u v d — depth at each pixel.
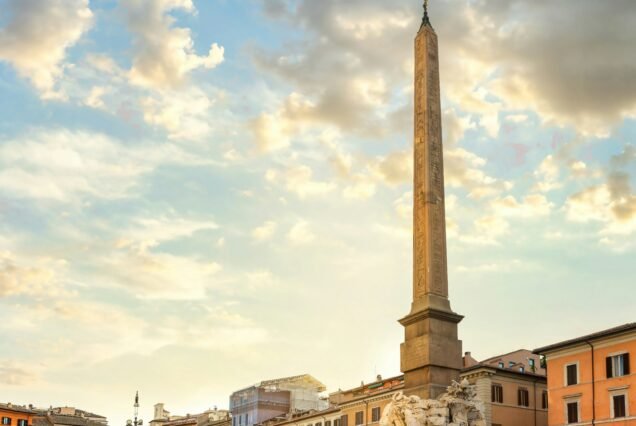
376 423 61.41
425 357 25.39
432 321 25.70
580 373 47.59
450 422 24.17
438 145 28.05
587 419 46.41
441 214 27.22
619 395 44.81
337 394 74.12
